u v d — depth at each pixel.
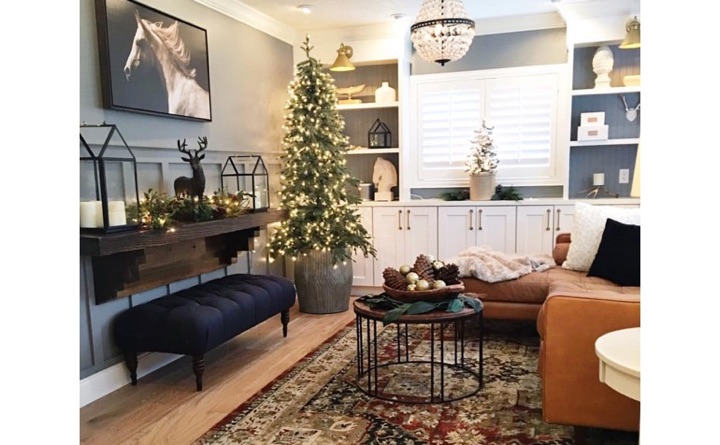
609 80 4.80
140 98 3.31
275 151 5.15
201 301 3.26
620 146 5.00
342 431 2.52
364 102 5.65
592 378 2.14
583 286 3.40
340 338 4.01
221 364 3.50
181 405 2.88
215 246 4.02
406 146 5.37
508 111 5.15
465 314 2.76
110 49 3.07
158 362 3.48
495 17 5.08
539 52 5.11
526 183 5.17
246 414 2.74
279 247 4.77
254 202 4.20
